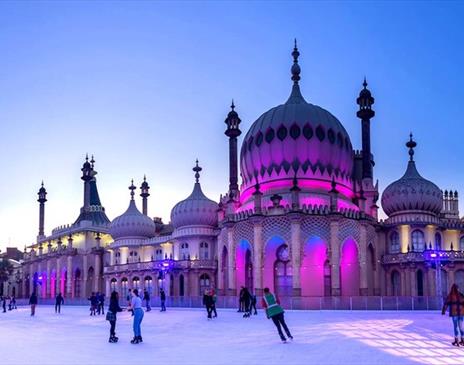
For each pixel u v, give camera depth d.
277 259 70.38
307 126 75.62
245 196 79.50
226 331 31.52
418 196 76.62
